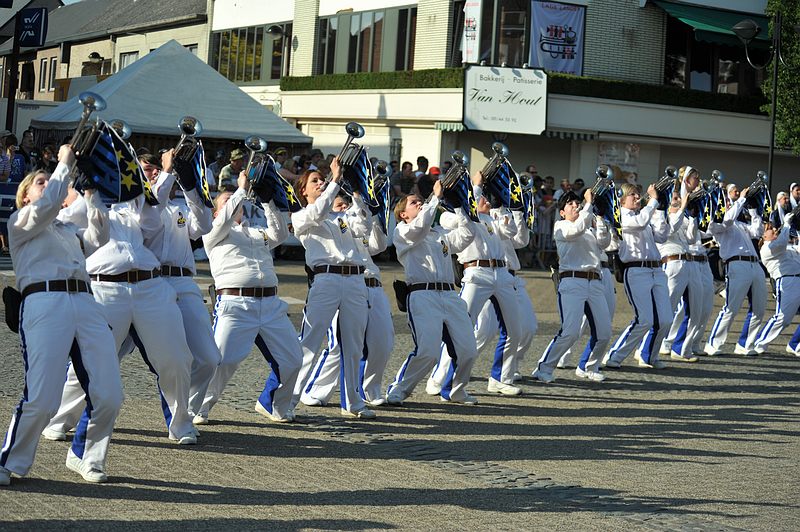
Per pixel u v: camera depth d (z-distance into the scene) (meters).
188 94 39.47
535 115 47.44
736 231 26.23
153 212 14.06
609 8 50.69
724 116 52.47
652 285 23.33
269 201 15.74
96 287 13.27
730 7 53.28
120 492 11.73
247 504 11.52
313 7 58.44
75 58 88.00
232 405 17.22
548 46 49.53
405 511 11.58
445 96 48.56
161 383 13.98
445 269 18.03
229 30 66.25
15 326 12.11
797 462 15.15
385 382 20.27
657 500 12.63
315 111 56.31
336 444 14.89
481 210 19.42
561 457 14.77
